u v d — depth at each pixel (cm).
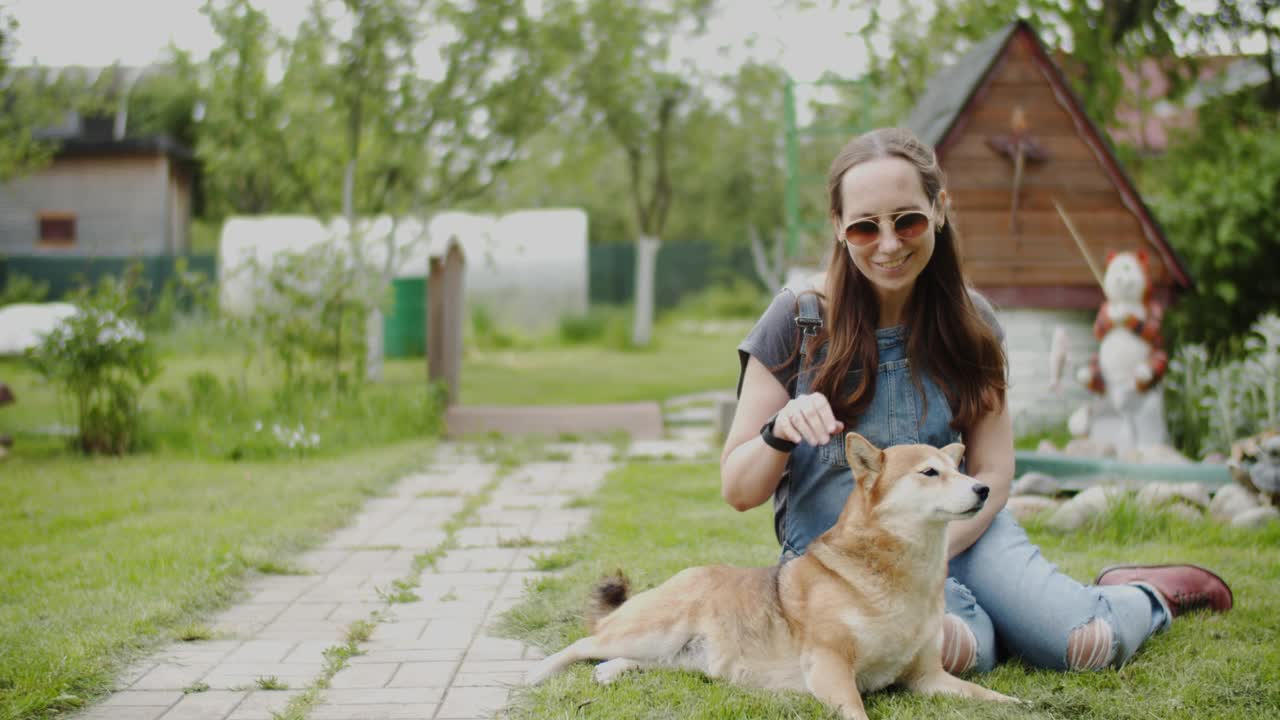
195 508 714
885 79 1572
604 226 3875
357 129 1639
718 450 1006
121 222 2858
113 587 502
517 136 1733
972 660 360
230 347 1767
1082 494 617
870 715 320
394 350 2130
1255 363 847
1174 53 1291
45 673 378
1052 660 365
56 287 2673
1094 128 959
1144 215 959
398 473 882
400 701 362
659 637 356
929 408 358
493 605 490
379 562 585
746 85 2539
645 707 326
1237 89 1377
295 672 398
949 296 352
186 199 3030
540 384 1684
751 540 592
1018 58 964
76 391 976
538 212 2514
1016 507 637
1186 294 975
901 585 319
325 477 839
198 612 481
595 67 2020
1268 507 604
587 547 591
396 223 1680
